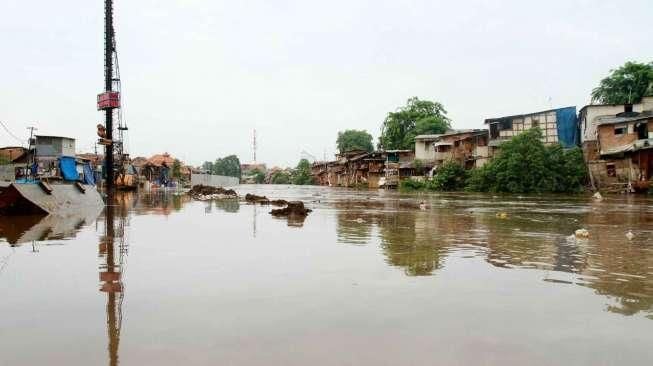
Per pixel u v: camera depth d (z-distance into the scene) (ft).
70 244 35.42
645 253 31.40
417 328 16.24
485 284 22.47
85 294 20.62
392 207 82.94
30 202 60.90
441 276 24.18
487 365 13.24
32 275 24.43
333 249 32.96
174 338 15.25
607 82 182.60
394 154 248.11
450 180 195.00
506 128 182.91
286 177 530.27
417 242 36.70
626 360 13.60
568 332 15.88
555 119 177.37
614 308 18.60
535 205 88.17
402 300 19.67
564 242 36.73
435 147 220.64
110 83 129.70
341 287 21.85
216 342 14.90
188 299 19.80
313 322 16.83
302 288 21.65
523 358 13.71
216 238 39.01
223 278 23.68
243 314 17.76
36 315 17.65
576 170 157.69
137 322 16.83
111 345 14.65
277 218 59.21
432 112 293.23
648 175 136.46
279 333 15.70
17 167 124.98
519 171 160.45
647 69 174.50
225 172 588.91
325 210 74.90
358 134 394.73
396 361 13.48
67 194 71.20
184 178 342.44
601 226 49.29
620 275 24.50
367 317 17.42
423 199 115.03
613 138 147.54
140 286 22.03
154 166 272.10
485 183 173.37
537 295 20.51
